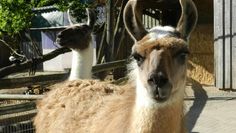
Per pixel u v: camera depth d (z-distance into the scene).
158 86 3.54
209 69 16.27
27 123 6.71
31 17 19.78
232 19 14.66
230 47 14.75
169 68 3.58
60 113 5.20
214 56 15.21
